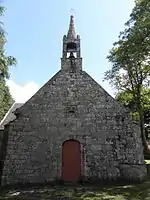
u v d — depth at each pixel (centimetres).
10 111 2150
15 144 1323
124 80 2327
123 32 1360
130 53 1323
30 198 951
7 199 948
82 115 1394
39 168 1277
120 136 1331
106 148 1309
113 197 937
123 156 1286
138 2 1246
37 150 1315
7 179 1245
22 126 1368
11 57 1138
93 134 1345
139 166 1253
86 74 1507
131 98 2420
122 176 1244
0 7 1084
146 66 1869
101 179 1245
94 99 1434
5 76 1144
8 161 1282
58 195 992
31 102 1434
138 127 1403
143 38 1166
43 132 1357
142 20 1170
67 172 1280
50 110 1411
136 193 995
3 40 1128
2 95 1470
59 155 1305
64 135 1349
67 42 1638
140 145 1359
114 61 2042
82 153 1305
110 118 1377
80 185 1202
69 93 1458
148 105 2336
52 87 1477
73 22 1783
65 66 1541
